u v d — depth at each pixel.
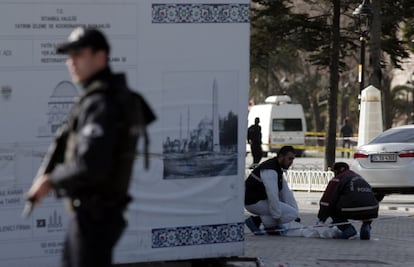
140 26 15.55
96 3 15.23
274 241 21.55
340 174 22.56
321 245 20.92
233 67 16.19
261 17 45.06
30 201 8.63
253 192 22.64
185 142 15.92
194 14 15.88
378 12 44.12
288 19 44.97
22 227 14.88
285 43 45.62
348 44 46.75
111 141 8.52
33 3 14.85
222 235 16.33
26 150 14.87
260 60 47.03
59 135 9.07
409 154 31.66
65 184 8.55
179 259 15.99
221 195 16.27
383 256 19.25
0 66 14.69
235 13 16.14
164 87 15.74
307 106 111.69
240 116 16.28
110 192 8.80
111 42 15.38
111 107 8.60
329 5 45.94
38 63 14.92
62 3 15.02
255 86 108.00
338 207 22.31
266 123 78.62
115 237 8.95
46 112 14.98
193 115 15.97
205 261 17.08
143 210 15.65
